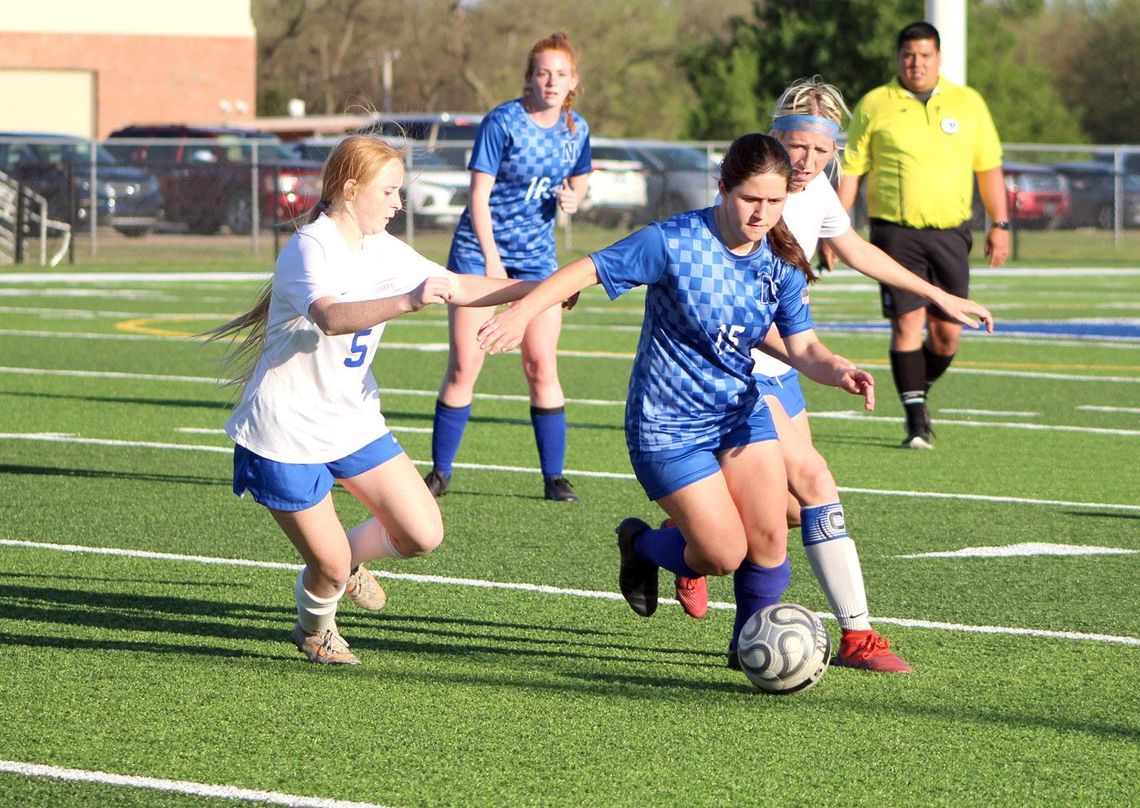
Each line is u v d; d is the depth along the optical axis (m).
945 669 16.47
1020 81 153.12
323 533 15.84
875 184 31.77
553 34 26.03
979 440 32.97
